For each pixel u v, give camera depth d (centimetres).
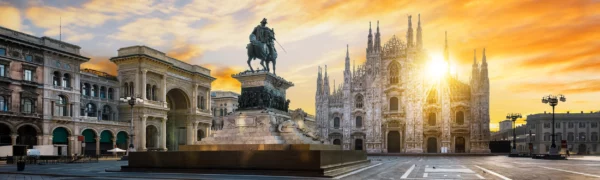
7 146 5603
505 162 5097
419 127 10525
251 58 3334
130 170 2991
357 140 11100
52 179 2608
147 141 8894
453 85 10562
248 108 3177
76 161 5397
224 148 2970
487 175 2864
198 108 10331
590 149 13700
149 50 8688
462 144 10375
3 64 6419
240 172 2647
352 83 11338
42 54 7012
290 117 3466
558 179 2552
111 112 8431
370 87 11044
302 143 2920
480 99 10181
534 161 5406
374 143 10800
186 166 2811
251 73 3198
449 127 10300
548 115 14188
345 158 3200
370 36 11250
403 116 10788
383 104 11062
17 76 6606
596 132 13725
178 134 10138
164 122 9000
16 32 6650
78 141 7444
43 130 6875
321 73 11525
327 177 2456
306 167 2528
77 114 7494
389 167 3800
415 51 10812
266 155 2619
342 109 11288
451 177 2686
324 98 11338
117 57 8475
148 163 2941
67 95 7369
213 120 12925
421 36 10875
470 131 10206
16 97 6556
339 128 11262
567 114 14062
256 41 3334
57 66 7256
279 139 2964
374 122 10881
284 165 2573
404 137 10794
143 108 8294
